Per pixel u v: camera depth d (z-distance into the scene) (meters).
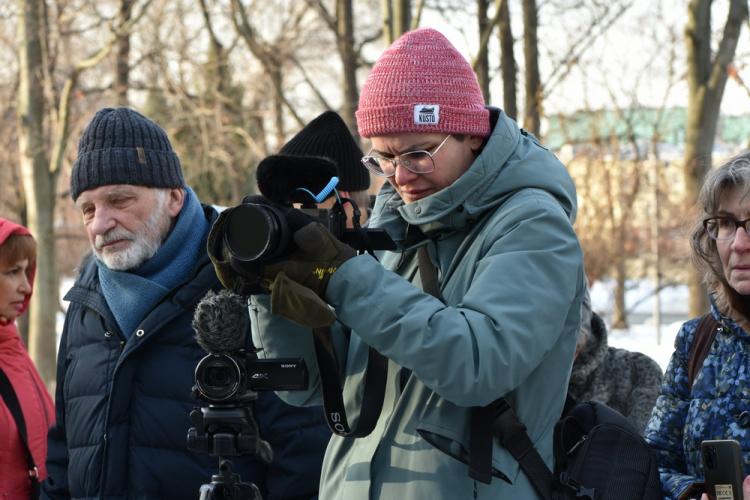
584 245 19.81
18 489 4.28
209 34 15.77
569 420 2.87
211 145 16.47
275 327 2.78
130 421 3.56
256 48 13.55
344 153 4.54
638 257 25.02
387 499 2.70
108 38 15.41
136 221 3.65
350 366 2.92
